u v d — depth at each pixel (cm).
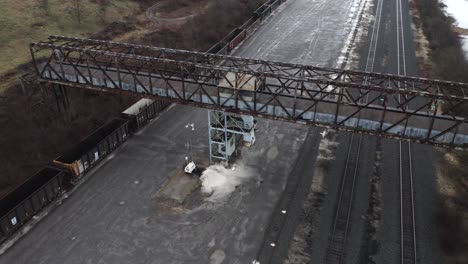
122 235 2617
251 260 2428
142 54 5181
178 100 3023
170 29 6125
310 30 6788
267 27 6925
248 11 7431
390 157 3475
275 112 2811
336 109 2608
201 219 2758
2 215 2636
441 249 2505
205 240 2577
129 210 2839
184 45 5772
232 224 2711
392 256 2448
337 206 2873
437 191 3044
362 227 2678
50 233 2630
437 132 2489
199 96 2983
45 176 3009
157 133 3809
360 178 3194
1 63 4294
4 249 2498
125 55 2991
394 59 5575
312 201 2928
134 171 3259
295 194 3003
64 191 3014
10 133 3434
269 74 2630
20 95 3809
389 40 6312
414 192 3025
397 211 2831
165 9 7075
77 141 3644
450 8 8731
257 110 2859
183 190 3019
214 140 3291
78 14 5691
